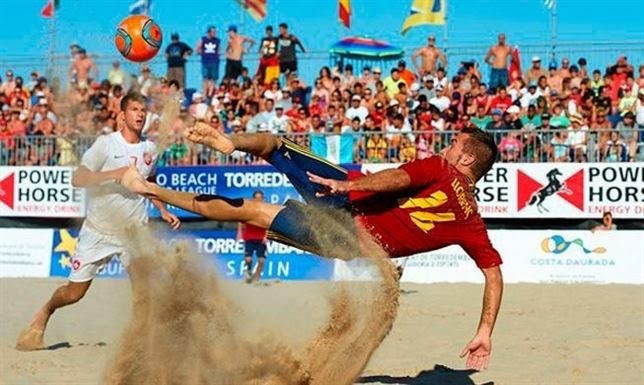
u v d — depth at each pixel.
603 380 7.46
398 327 10.76
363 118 19.39
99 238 8.46
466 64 20.89
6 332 10.06
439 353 8.89
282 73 21.50
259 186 17.55
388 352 8.95
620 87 19.23
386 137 17.44
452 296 14.39
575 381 7.43
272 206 6.03
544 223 17.83
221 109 20.64
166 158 18.14
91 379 7.27
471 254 6.09
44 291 15.16
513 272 16.98
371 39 21.41
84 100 20.11
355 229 5.98
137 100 8.29
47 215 18.81
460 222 6.01
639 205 16.69
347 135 17.52
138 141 8.35
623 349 9.02
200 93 21.38
